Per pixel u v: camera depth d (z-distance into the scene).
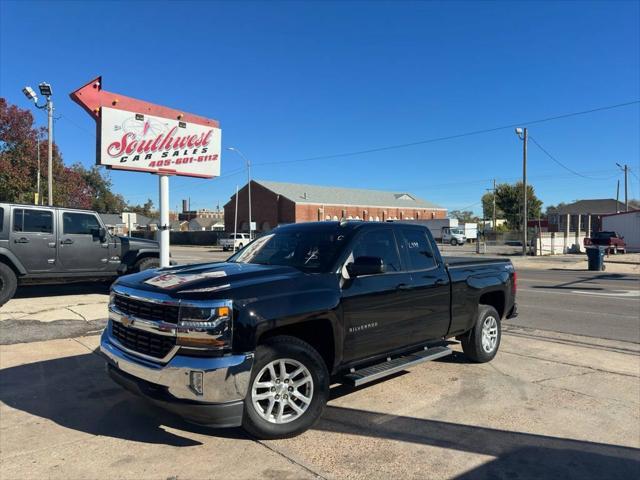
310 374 4.14
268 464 3.64
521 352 7.13
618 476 3.58
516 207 77.69
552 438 4.20
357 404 4.93
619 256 35.81
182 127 10.91
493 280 6.54
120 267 11.23
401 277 5.13
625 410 4.86
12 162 32.56
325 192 76.38
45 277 10.27
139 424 4.35
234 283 3.97
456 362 6.54
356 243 4.84
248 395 3.83
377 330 4.80
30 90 22.38
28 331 7.80
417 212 88.31
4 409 4.69
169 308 3.80
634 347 7.53
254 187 70.75
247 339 3.74
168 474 3.48
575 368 6.31
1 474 3.46
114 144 9.83
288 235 5.35
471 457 3.83
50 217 10.33
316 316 4.17
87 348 6.95
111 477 3.44
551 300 12.83
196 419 3.71
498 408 4.87
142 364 3.88
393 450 3.92
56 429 4.24
